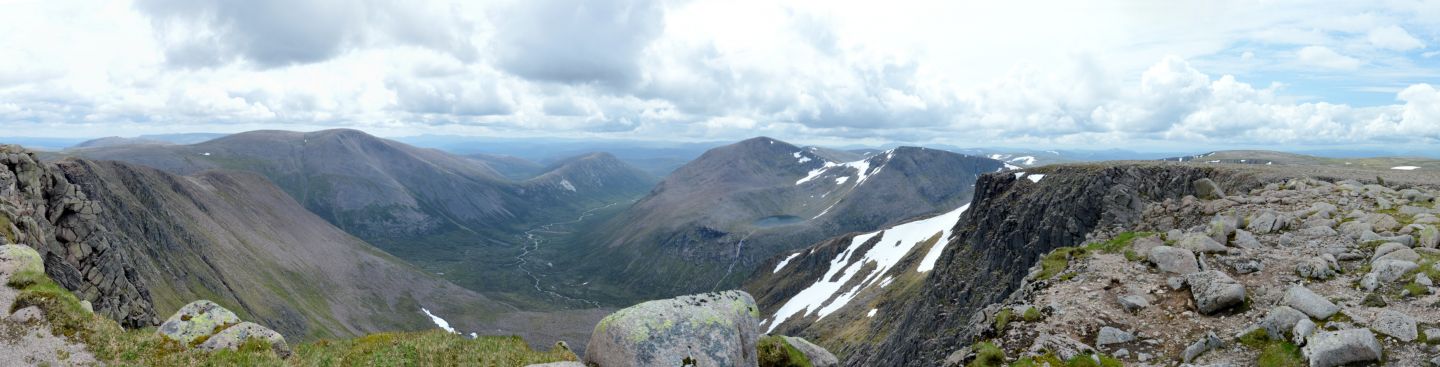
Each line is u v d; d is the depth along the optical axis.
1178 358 19.03
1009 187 109.12
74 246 72.25
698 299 25.97
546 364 23.81
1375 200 36.50
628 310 24.58
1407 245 25.69
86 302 26.70
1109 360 19.02
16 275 25.97
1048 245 78.56
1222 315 21.44
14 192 66.06
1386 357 16.56
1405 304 19.61
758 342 26.64
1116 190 69.06
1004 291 77.88
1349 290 21.89
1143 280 25.81
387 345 30.78
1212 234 31.55
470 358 27.72
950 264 101.38
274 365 24.50
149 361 23.00
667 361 22.94
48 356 22.08
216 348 25.55
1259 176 64.94
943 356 61.25
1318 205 35.16
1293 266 25.34
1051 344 20.17
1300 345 17.70
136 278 85.38
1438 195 35.38
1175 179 72.94
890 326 111.38
